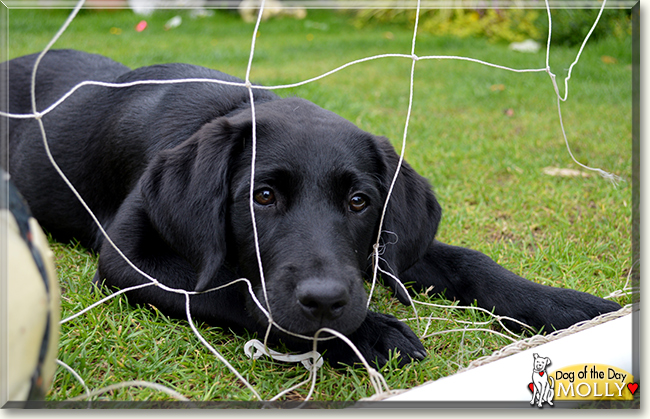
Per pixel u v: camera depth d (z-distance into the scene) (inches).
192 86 125.3
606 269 130.6
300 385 85.0
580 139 229.8
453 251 120.2
